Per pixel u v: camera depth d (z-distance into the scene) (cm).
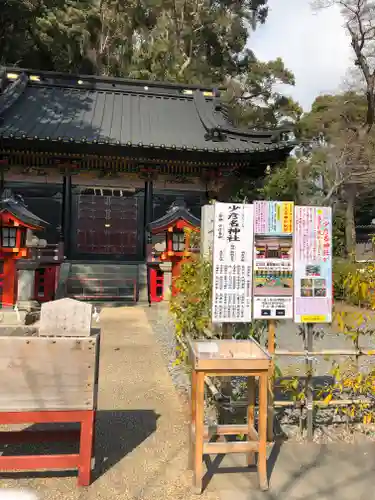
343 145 2508
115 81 2097
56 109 1833
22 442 372
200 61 3597
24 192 1667
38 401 321
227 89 3438
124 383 581
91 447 333
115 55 3409
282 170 2183
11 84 1975
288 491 333
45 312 335
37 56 2980
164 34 3425
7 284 1109
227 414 443
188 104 2123
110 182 1744
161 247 1345
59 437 375
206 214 513
